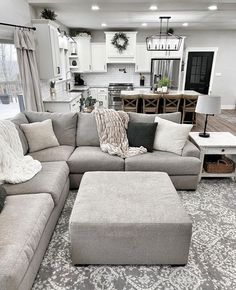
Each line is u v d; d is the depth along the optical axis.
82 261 1.80
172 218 1.70
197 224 2.32
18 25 3.69
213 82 8.26
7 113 3.81
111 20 5.82
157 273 1.78
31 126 2.91
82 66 7.64
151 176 2.32
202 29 7.59
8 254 1.34
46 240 1.89
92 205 1.84
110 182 2.20
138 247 1.74
